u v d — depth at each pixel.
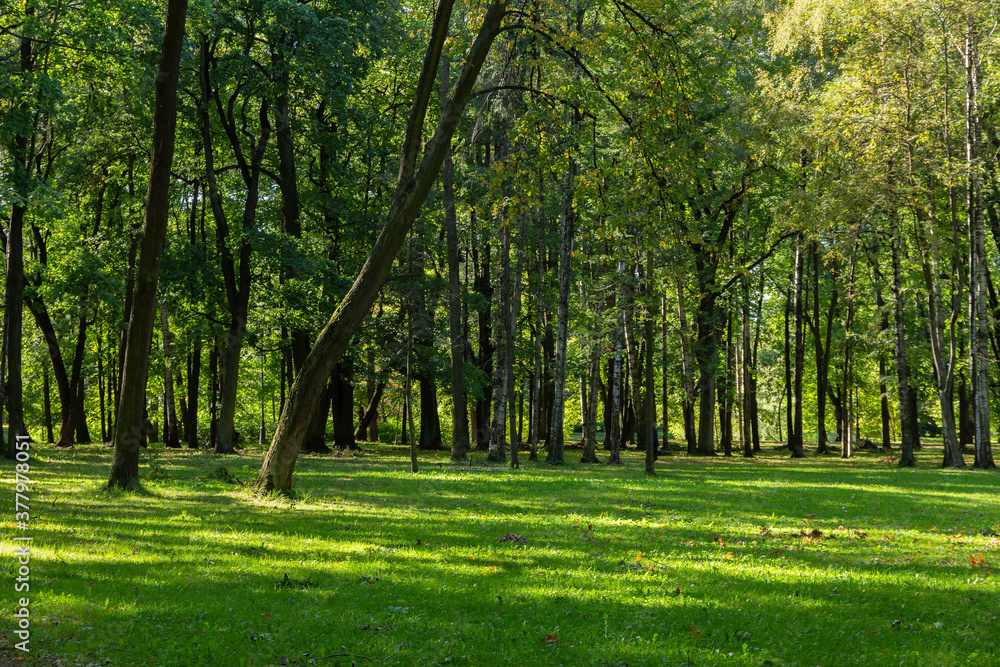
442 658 6.05
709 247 17.84
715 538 12.33
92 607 6.94
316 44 27.64
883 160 30.17
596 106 18.02
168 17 14.88
